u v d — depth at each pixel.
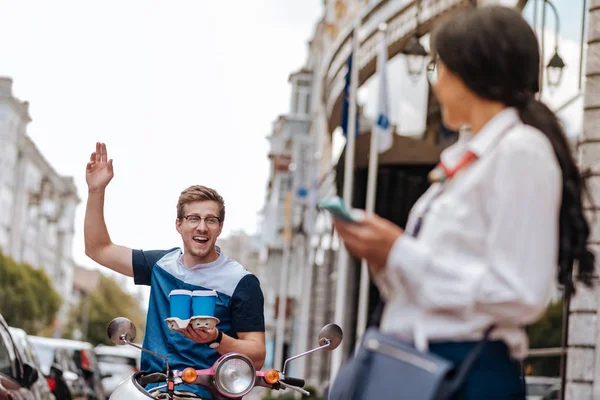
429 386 2.74
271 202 81.19
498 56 2.95
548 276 2.71
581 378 12.51
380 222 2.79
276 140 84.94
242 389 5.66
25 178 108.62
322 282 45.41
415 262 2.74
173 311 5.59
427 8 26.16
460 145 2.96
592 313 12.48
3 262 79.44
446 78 3.04
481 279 2.70
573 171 3.01
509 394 2.83
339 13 44.16
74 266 156.12
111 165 6.48
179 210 6.50
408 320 2.85
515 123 2.93
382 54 24.33
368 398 2.84
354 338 37.22
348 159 24.80
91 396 19.56
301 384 6.15
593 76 12.42
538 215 2.72
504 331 2.81
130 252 6.57
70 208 138.00
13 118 104.88
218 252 6.53
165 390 6.09
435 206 2.84
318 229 46.31
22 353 11.07
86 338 127.56
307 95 77.69
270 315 77.44
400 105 31.30
